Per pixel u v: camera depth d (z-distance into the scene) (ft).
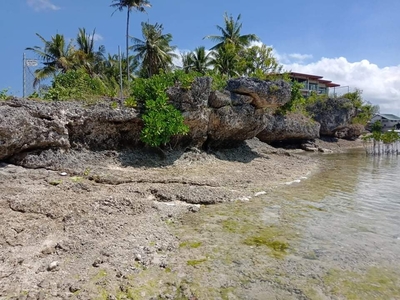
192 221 31.55
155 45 112.47
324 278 20.77
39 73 106.01
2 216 26.73
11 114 40.01
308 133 116.16
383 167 76.18
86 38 124.26
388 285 20.10
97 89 65.31
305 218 33.63
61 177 40.55
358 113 155.02
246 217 33.32
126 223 28.32
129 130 54.80
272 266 22.27
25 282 18.31
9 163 42.45
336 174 64.34
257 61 120.06
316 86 209.67
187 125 58.39
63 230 25.67
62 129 45.88
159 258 22.80
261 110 74.28
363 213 36.04
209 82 60.39
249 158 73.97
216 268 21.74
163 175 47.60
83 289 18.08
